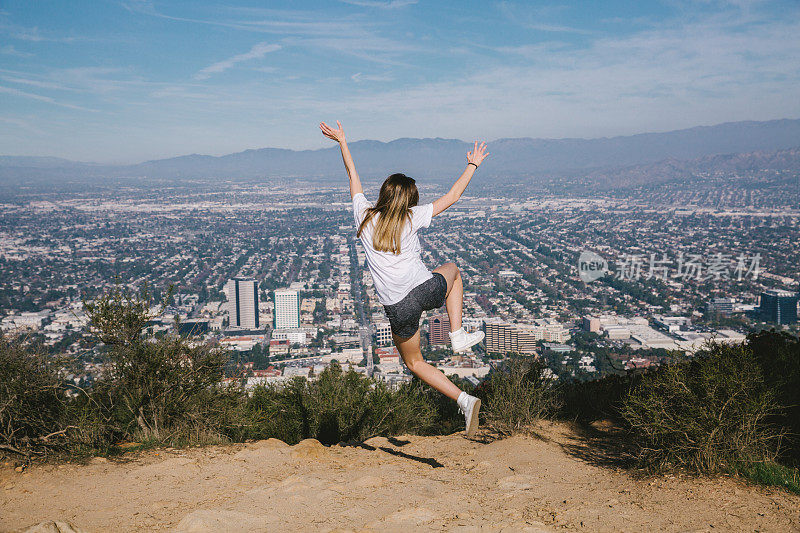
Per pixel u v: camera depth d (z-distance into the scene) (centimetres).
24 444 382
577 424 546
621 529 263
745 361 382
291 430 593
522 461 420
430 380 299
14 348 414
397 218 286
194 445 449
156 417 471
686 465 360
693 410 357
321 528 261
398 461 426
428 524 267
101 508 293
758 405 345
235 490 327
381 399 616
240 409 532
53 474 351
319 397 618
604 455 434
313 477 354
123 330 497
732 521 269
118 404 480
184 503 302
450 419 691
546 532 255
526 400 526
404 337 295
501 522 270
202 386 512
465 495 324
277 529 259
